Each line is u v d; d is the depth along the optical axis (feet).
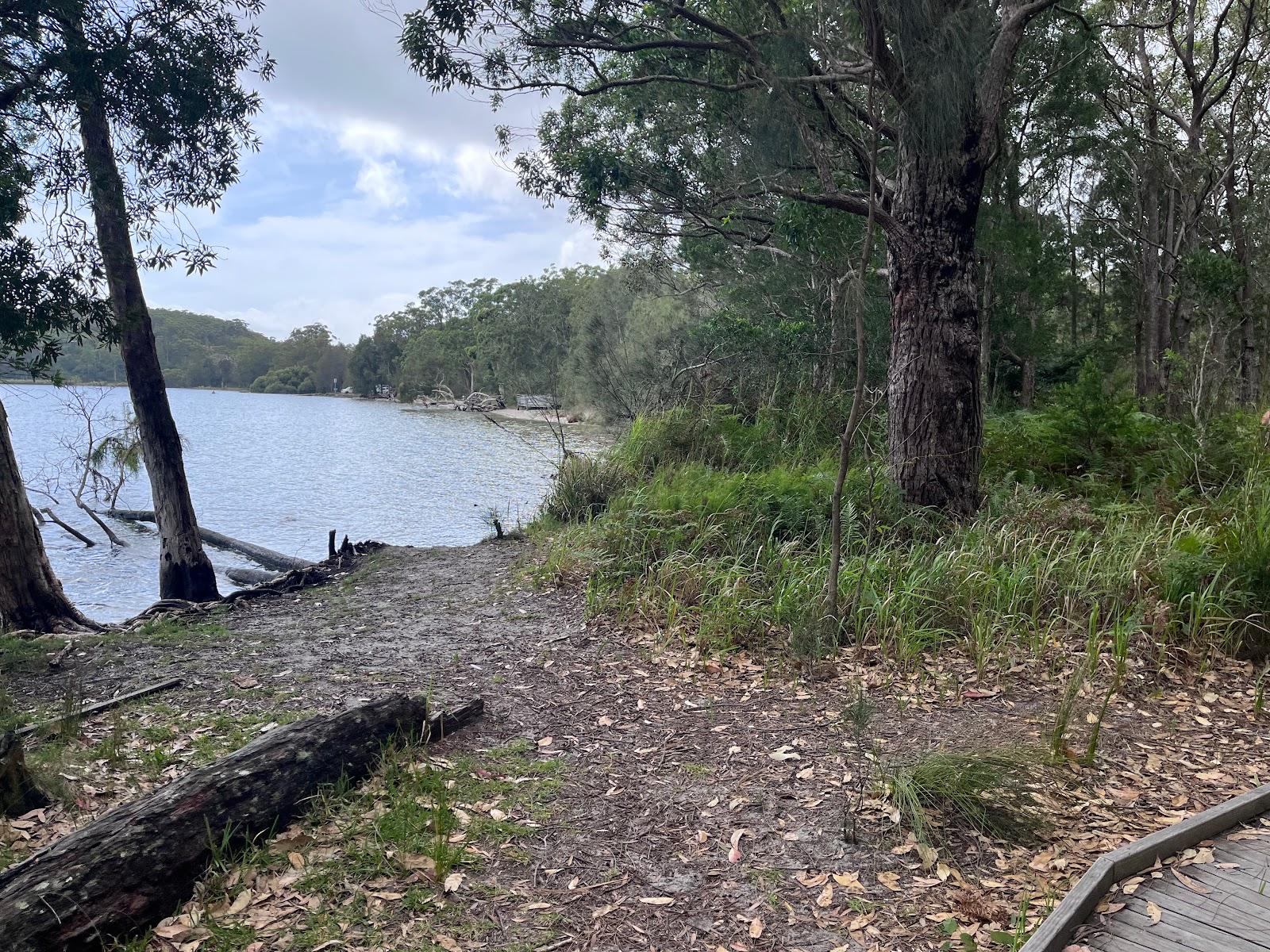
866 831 12.60
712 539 26.43
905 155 27.22
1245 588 20.49
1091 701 17.40
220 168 32.09
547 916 10.79
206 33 30.60
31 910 9.27
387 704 15.14
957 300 26.96
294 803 12.59
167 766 14.88
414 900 11.00
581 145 39.45
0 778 12.87
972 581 21.88
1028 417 39.93
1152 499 29.55
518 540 35.88
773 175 34.76
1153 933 9.73
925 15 22.15
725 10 31.91
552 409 42.16
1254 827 12.27
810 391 45.75
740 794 13.91
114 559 51.44
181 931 10.23
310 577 31.32
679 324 82.43
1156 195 78.23
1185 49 66.54
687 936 10.41
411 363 279.49
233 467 90.68
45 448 113.91
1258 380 69.10
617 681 19.29
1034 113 57.36
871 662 19.54
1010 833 12.31
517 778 14.52
